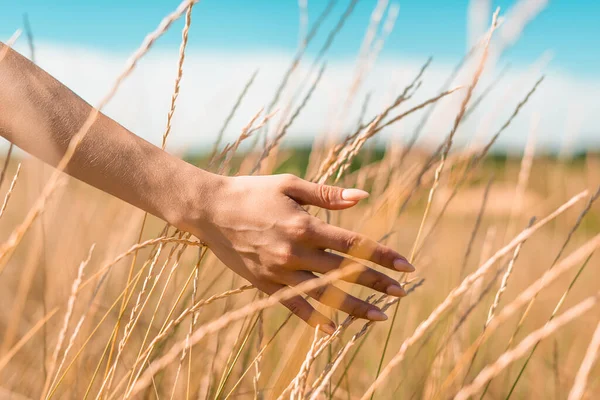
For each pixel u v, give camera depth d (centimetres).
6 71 58
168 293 90
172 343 82
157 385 78
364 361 97
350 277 60
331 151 72
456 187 80
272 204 60
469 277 53
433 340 92
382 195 83
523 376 102
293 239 59
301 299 62
